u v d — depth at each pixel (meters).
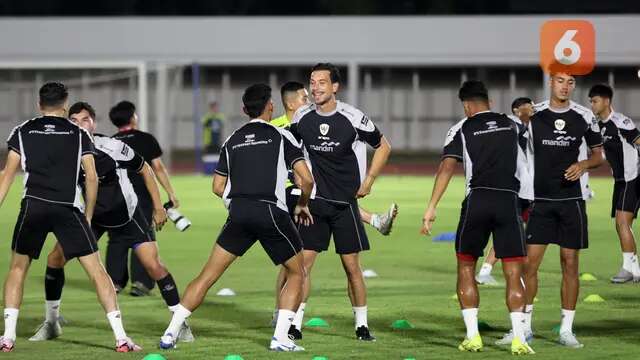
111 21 124.88
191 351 25.02
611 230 54.44
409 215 63.28
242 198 24.33
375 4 128.25
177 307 25.06
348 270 26.53
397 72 126.00
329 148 25.98
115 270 34.50
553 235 26.12
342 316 30.06
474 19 121.38
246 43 124.31
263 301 32.72
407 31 122.81
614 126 35.88
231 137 24.70
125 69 122.19
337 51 123.56
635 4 123.75
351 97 121.38
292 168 24.52
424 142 126.00
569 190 25.89
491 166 24.48
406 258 43.72
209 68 126.75
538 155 26.03
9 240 51.25
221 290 34.25
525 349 24.42
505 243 24.58
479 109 24.97
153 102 122.62
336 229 26.36
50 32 125.06
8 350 24.88
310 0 130.12
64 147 24.39
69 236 24.53
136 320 29.53
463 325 28.59
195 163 121.00
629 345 25.72
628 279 36.31
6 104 122.00
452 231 54.72
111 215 27.45
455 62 121.75
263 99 24.75
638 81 120.25
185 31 124.94
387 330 27.86
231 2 131.12
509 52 120.62
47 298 26.67
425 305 31.91
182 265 42.12
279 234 24.47
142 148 32.53
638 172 36.03
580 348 25.34
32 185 24.38
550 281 36.81
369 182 26.36
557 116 25.86
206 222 59.94
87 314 30.50
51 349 25.25
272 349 25.03
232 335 27.17
